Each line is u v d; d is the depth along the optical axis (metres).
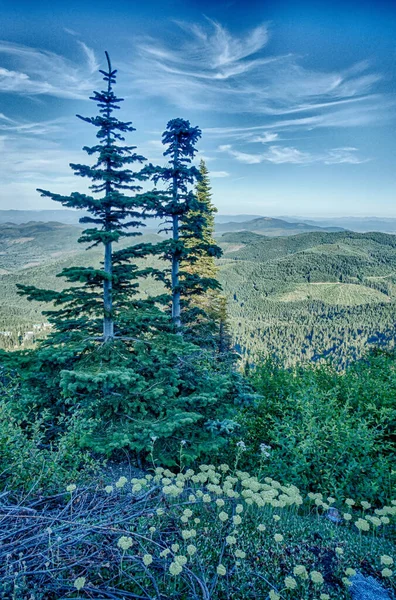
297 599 2.56
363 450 4.84
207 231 17.52
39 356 5.46
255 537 3.24
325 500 4.42
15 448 3.59
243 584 2.62
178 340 6.78
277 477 4.91
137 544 2.90
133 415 5.66
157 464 5.45
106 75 6.18
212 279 10.63
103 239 5.91
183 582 2.65
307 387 6.39
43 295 6.13
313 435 4.93
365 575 2.88
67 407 5.89
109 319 6.43
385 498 4.30
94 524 2.91
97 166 6.34
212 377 6.31
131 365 6.27
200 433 5.57
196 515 3.54
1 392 5.22
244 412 6.90
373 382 6.95
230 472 5.29
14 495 3.22
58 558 2.49
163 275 10.45
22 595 2.26
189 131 9.16
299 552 3.10
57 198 5.63
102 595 2.38
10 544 2.46
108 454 4.88
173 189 9.60
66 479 3.60
